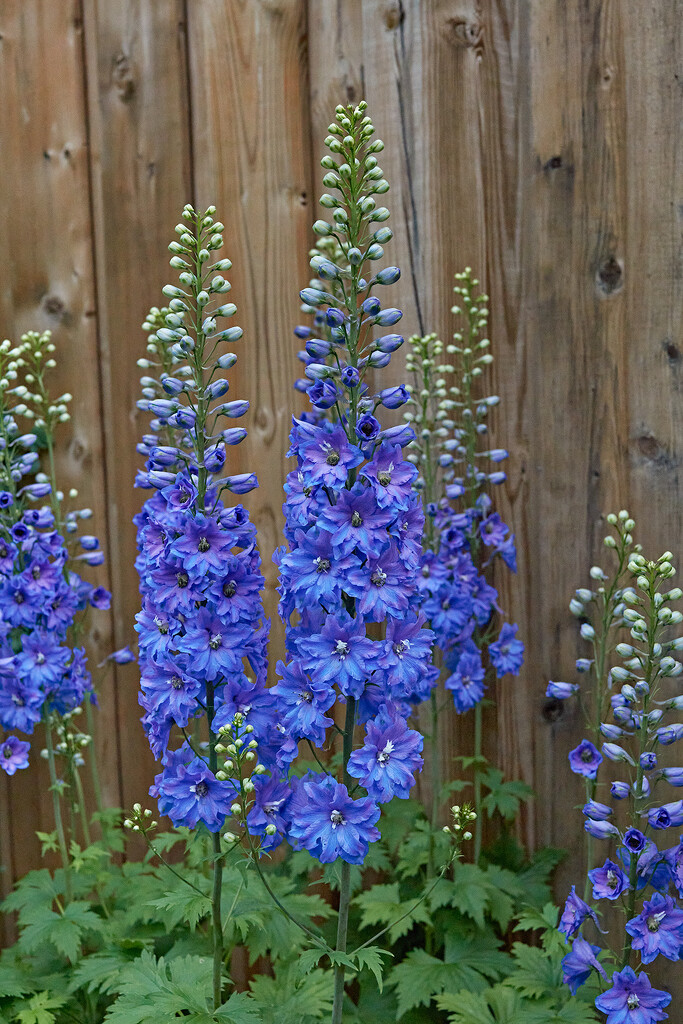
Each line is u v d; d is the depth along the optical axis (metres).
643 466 2.55
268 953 2.63
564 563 2.60
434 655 2.66
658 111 2.52
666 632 2.54
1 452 2.54
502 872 2.60
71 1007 2.48
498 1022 2.40
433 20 2.60
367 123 2.27
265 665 2.29
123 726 2.73
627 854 2.34
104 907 2.57
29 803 2.73
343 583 2.21
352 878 2.54
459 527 2.58
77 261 2.71
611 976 2.39
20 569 2.50
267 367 2.67
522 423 2.61
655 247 2.53
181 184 2.68
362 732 2.65
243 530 2.29
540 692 2.63
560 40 2.55
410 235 2.63
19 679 2.46
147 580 2.29
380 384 2.67
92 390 2.71
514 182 2.59
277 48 2.64
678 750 2.53
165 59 2.67
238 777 2.23
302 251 2.65
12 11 2.69
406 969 2.49
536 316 2.60
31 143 2.70
